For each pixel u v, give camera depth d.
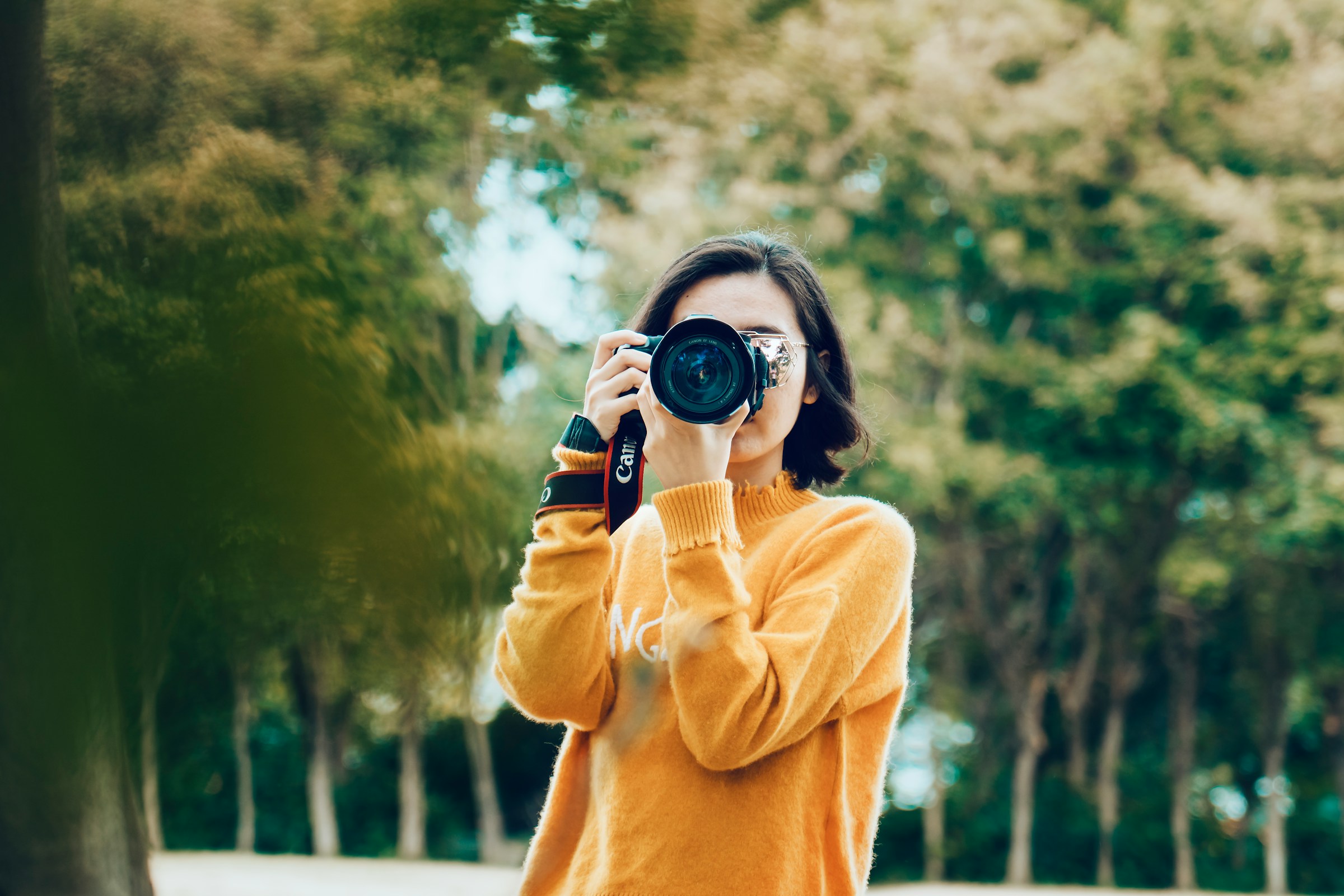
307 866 12.59
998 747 17.81
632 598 1.47
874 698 1.41
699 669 1.24
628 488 1.39
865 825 1.40
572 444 1.41
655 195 10.62
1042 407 13.61
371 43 3.45
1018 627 16.25
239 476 0.97
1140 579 15.12
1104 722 18.19
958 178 12.31
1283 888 16.02
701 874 1.28
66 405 0.95
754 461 1.54
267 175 2.63
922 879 17.42
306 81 3.19
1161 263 12.79
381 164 5.01
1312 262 12.20
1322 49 12.72
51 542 0.94
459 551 1.16
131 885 2.94
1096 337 13.55
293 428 0.98
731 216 11.13
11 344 1.01
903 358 13.32
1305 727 18.34
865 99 11.29
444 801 17.56
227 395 0.98
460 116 4.76
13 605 0.97
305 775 18.19
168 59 2.73
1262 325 12.62
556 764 1.52
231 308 1.10
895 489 12.65
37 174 2.21
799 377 1.48
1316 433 12.61
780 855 1.29
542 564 1.39
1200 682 17.52
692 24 4.16
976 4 12.87
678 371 1.31
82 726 1.09
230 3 3.01
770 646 1.29
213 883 10.07
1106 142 12.91
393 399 1.65
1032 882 17.00
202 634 2.14
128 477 0.95
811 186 12.09
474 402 5.93
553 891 1.44
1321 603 14.59
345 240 2.19
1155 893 14.25
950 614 15.96
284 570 1.05
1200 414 12.35
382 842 17.55
